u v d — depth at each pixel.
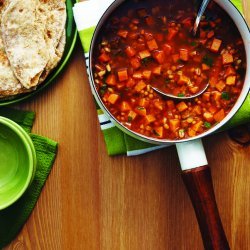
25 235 0.75
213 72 0.66
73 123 0.74
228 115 0.64
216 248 0.63
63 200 0.75
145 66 0.65
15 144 0.75
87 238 0.75
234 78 0.65
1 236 0.75
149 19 0.65
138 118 0.66
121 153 0.74
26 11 0.70
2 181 0.75
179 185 0.75
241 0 0.73
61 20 0.72
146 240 0.75
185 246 0.75
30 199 0.75
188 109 0.66
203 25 0.66
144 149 0.73
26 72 0.70
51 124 0.74
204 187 0.62
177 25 0.65
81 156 0.74
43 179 0.75
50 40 0.72
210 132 0.62
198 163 0.62
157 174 0.75
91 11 0.71
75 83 0.74
